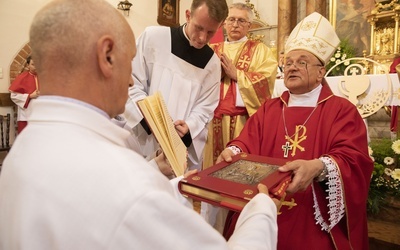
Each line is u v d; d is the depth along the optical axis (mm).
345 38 6480
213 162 2521
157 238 543
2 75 5121
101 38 642
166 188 627
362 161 1363
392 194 2098
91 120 642
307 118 1541
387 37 5648
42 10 650
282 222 1418
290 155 1507
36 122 648
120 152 614
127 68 704
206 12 1786
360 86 2395
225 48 2689
